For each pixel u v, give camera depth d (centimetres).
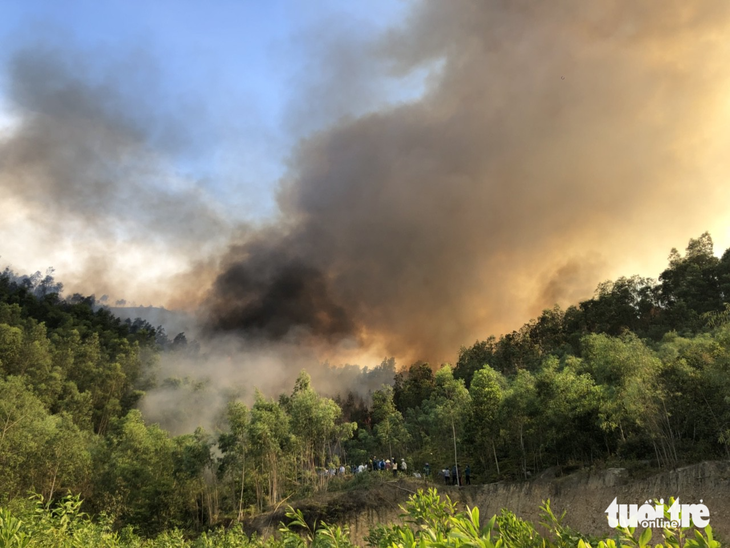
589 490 3231
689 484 2761
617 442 3566
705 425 3027
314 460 5150
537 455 4206
